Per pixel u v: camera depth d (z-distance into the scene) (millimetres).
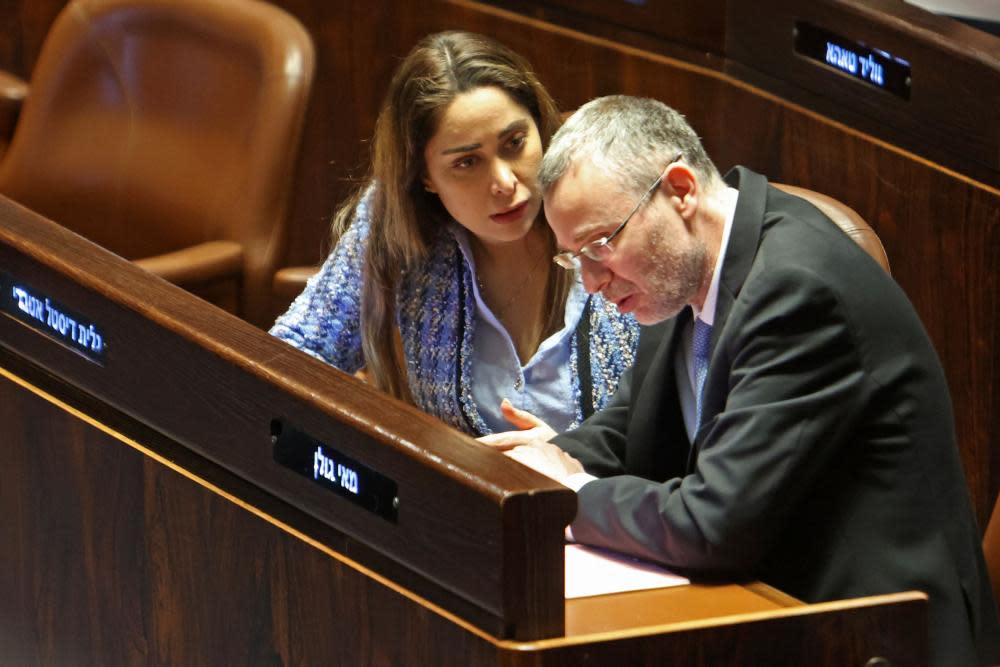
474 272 7152
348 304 7531
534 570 4480
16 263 6188
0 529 6508
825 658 4730
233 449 5379
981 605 5637
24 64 12273
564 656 4469
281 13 9773
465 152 6770
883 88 8828
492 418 7207
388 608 4891
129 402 5789
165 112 9977
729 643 4617
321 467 5035
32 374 6266
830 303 5273
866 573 5355
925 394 5395
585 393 7074
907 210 8719
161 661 5844
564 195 5480
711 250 5500
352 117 11453
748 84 9750
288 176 9477
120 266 5969
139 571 5871
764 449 5195
